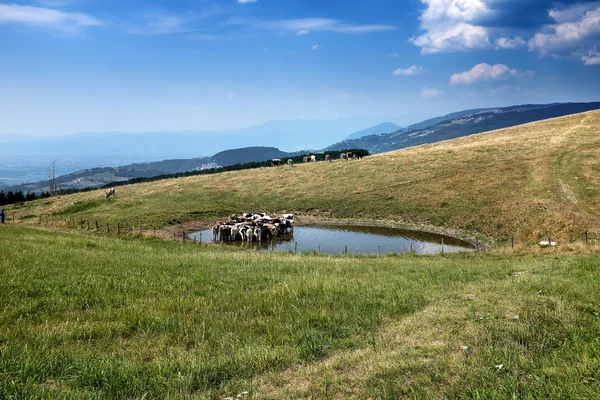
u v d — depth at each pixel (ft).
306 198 187.73
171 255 74.49
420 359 23.84
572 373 20.15
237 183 222.07
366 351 25.61
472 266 64.95
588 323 28.04
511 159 191.21
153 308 35.76
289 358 24.82
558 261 63.31
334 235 138.00
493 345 25.27
